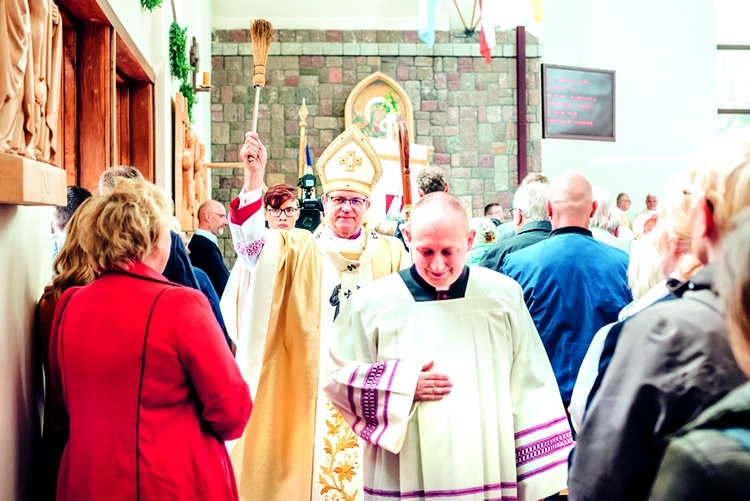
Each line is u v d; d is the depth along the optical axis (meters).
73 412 1.84
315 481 2.89
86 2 4.27
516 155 12.41
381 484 1.97
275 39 12.20
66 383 1.86
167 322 1.84
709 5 13.18
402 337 2.00
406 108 12.27
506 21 12.64
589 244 2.91
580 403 1.60
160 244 1.97
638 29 13.38
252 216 2.90
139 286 1.88
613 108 10.77
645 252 2.08
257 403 2.94
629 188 13.47
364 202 3.23
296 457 2.91
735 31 14.53
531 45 12.48
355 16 12.38
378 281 2.11
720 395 1.00
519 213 3.61
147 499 1.78
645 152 13.38
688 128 13.24
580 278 2.85
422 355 1.98
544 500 2.46
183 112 7.20
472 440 1.92
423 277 2.05
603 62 13.45
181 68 7.23
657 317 1.09
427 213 1.97
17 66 1.81
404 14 12.45
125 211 1.91
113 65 4.73
